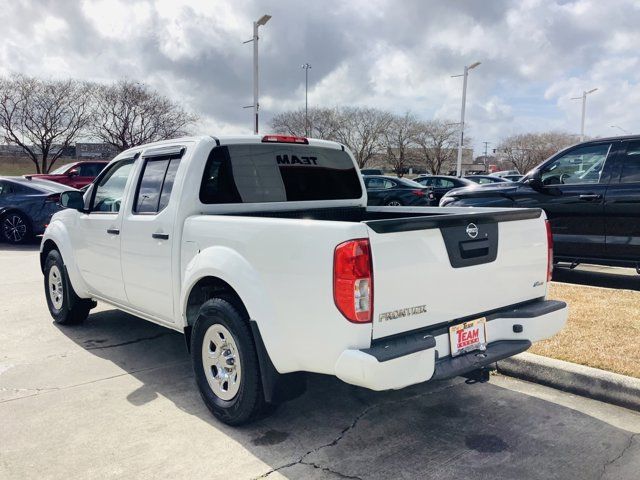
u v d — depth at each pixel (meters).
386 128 56.94
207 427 3.63
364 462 3.19
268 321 3.22
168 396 4.12
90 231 5.12
